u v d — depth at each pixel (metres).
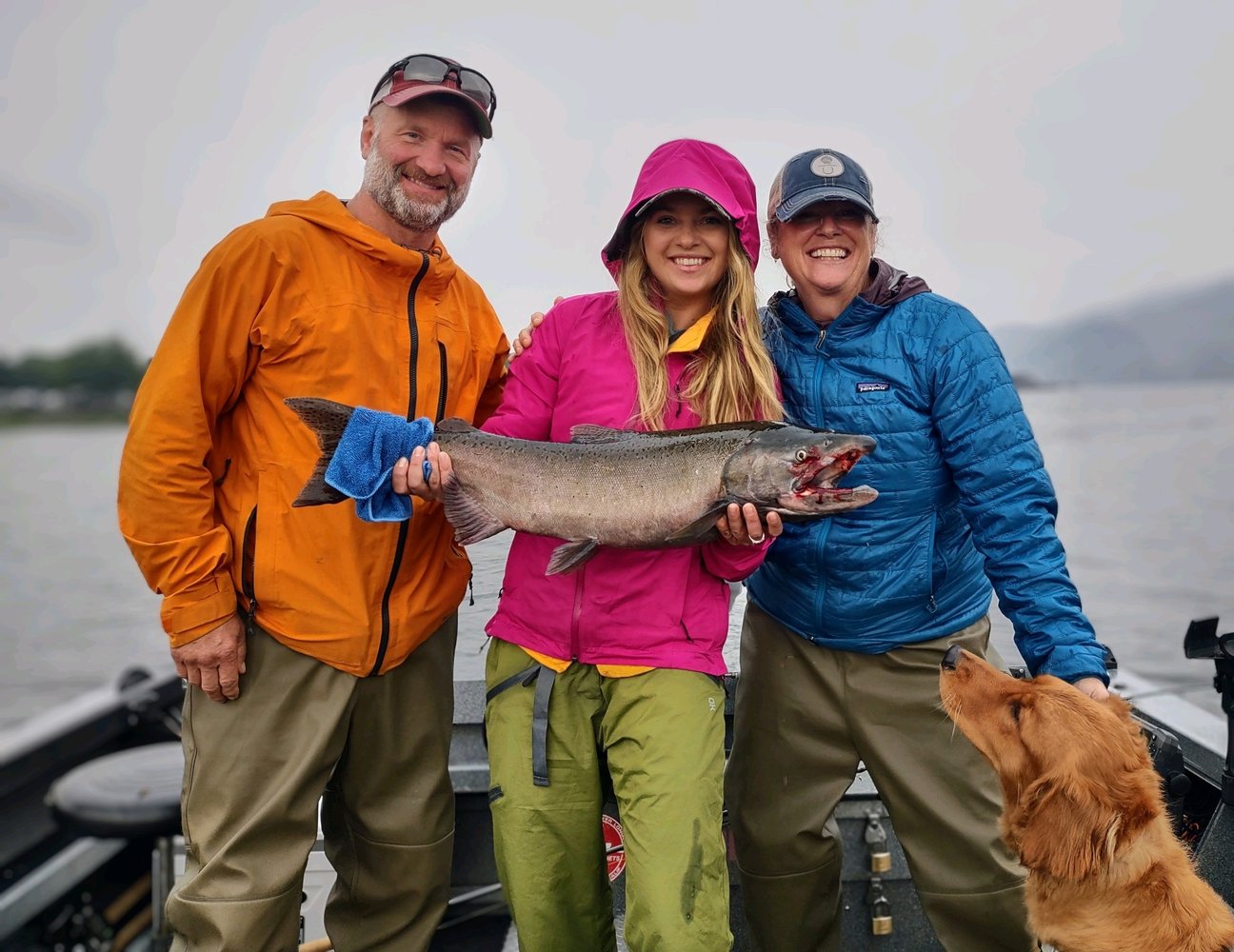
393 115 2.76
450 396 2.89
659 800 2.41
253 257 2.61
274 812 2.62
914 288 2.87
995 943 2.85
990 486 2.73
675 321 2.77
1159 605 13.12
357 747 2.83
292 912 2.67
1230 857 3.01
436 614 2.86
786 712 2.98
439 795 2.94
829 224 2.79
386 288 2.76
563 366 2.77
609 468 2.55
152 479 2.55
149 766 4.37
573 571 2.58
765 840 3.02
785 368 2.96
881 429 2.80
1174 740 3.19
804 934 3.07
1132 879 2.24
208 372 2.61
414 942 2.94
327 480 2.42
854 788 3.41
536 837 2.54
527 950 2.54
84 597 17.30
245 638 2.69
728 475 2.44
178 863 4.27
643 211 2.63
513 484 2.61
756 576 3.08
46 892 5.14
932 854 2.87
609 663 2.54
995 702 2.48
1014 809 2.44
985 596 3.03
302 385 2.67
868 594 2.84
